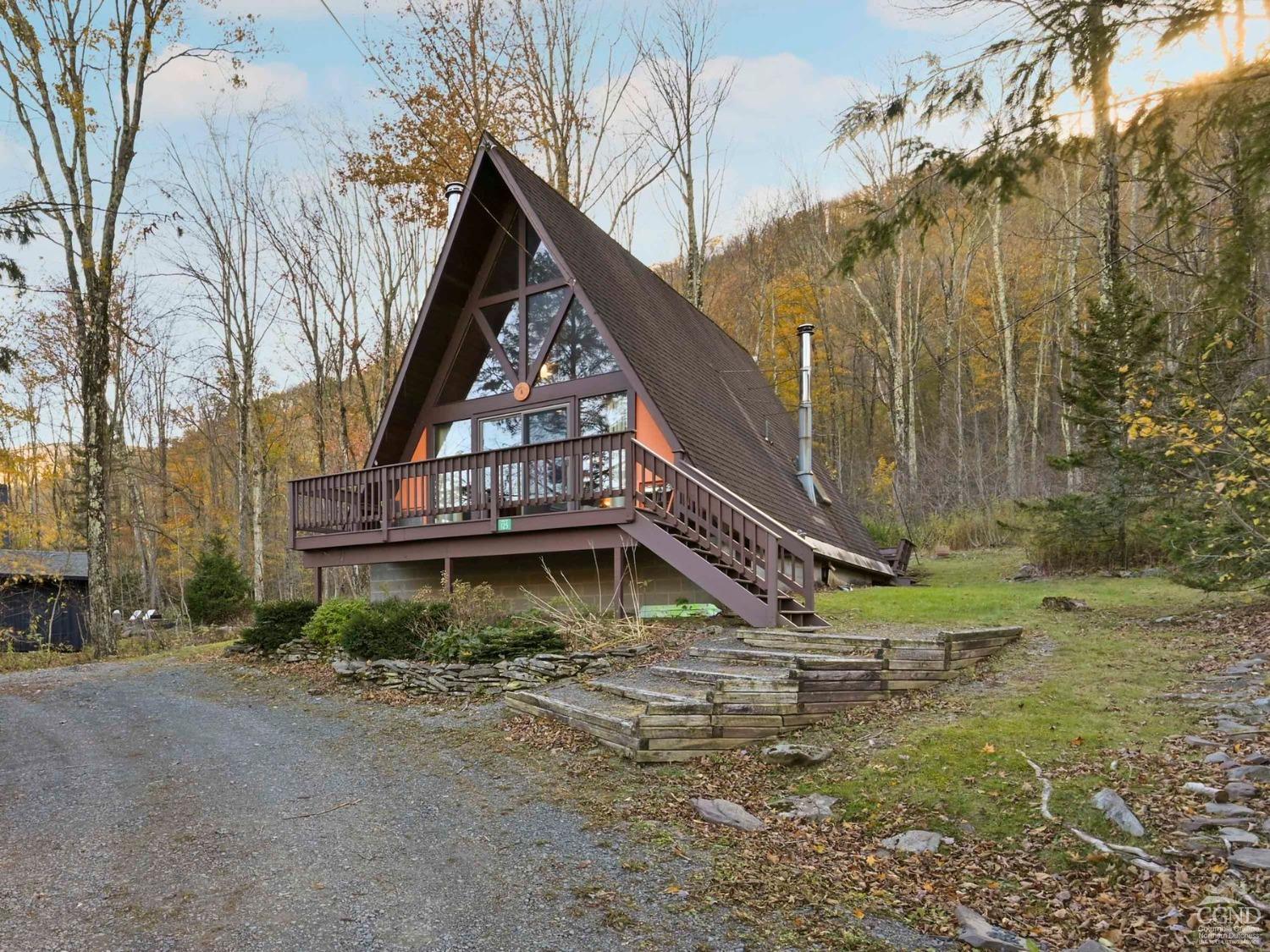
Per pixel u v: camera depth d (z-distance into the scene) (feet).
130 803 18.80
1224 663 21.98
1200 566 28.12
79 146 50.70
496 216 44.86
